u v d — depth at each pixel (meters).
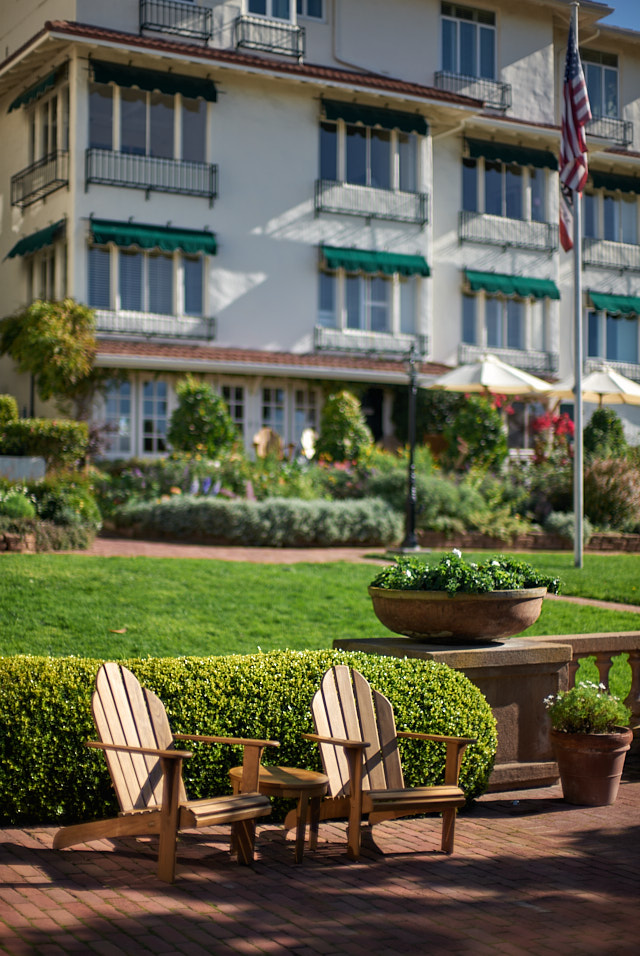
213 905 5.04
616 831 6.64
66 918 4.74
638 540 21.73
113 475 22.00
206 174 25.53
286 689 6.80
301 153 26.98
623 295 33.72
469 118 29.12
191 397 22.83
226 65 25.08
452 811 6.11
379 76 28.25
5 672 6.36
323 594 13.21
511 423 29.77
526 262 31.03
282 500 18.86
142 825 5.56
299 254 26.92
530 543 20.91
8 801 6.18
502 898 5.31
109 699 5.84
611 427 27.77
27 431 19.64
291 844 6.22
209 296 25.67
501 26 31.30
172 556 15.83
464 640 7.78
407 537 18.83
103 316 24.23
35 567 13.14
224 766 6.56
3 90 26.97
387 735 6.51
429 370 27.88
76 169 23.94
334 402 24.47
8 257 25.77
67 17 25.06
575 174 17.75
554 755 7.89
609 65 34.41
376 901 5.21
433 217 29.62
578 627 12.28
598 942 4.70
